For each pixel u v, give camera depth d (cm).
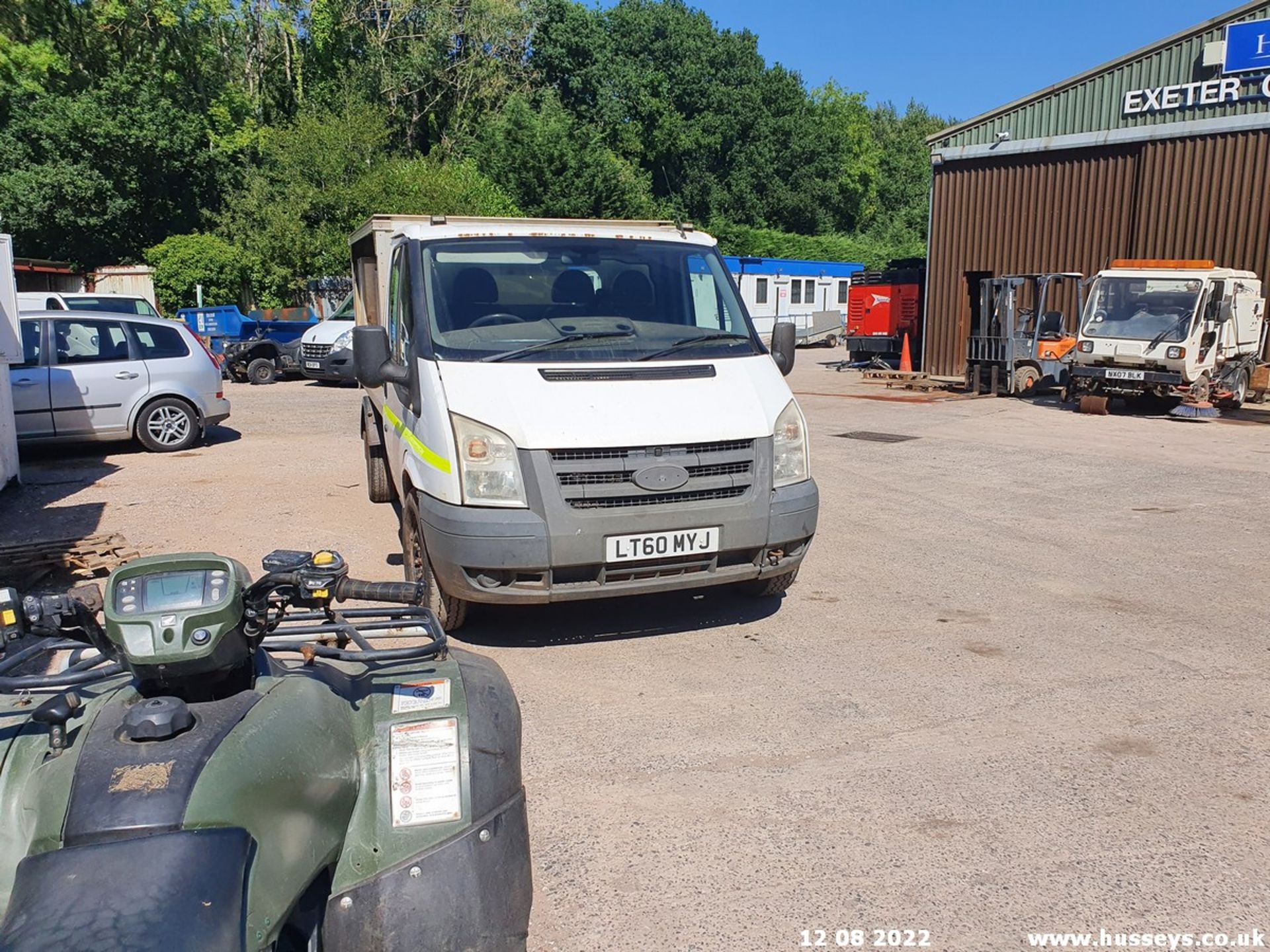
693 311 628
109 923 166
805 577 711
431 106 5069
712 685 511
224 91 3984
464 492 512
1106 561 756
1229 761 426
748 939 308
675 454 521
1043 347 1969
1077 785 404
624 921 317
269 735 219
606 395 531
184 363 1231
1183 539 821
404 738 249
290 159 3266
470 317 584
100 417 1173
